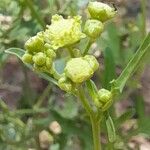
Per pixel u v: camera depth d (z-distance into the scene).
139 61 0.06
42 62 0.06
